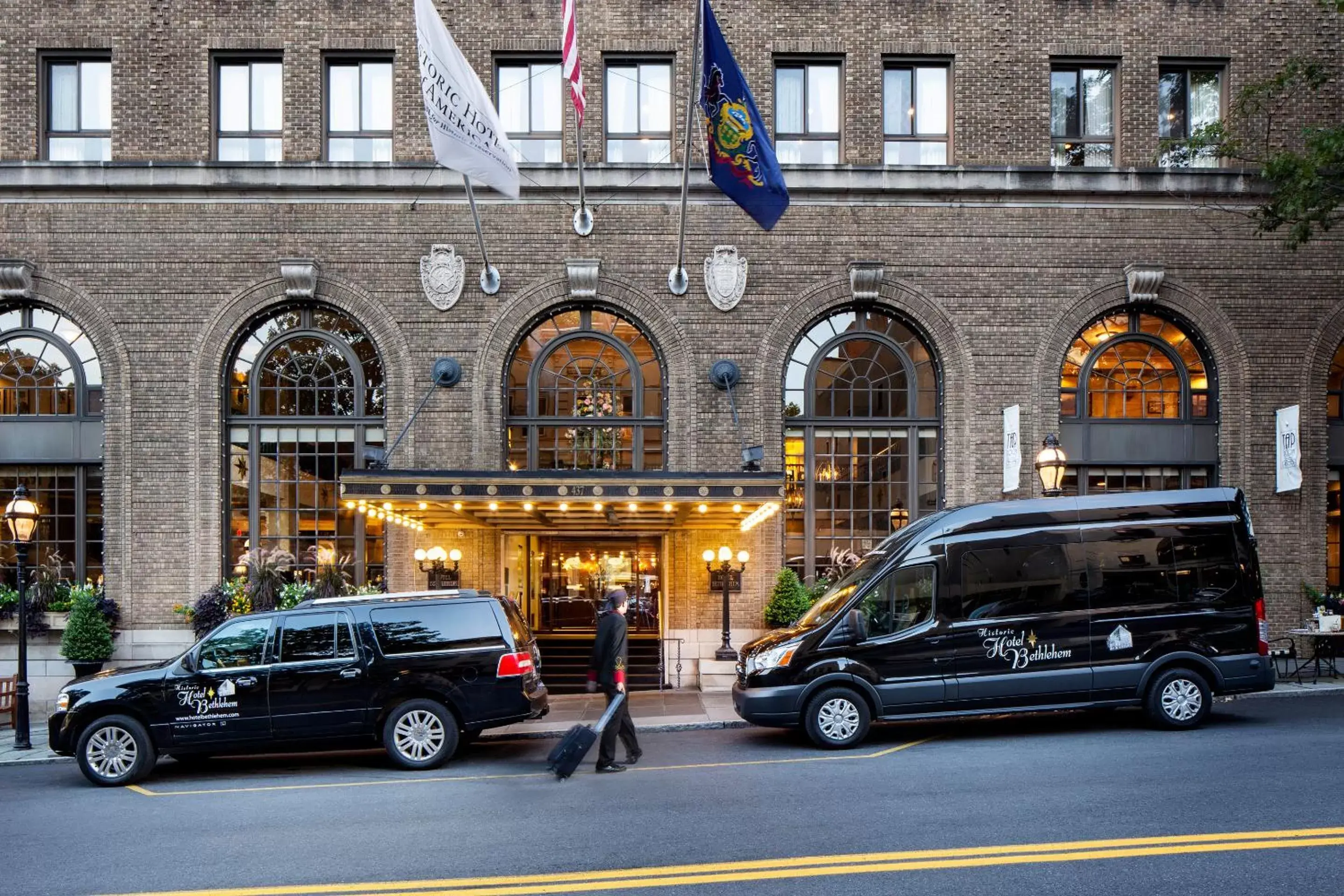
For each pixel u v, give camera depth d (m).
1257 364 15.69
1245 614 10.38
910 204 15.70
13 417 15.45
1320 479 15.63
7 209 15.30
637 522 14.60
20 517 12.20
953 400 15.63
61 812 8.11
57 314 15.59
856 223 15.67
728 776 8.63
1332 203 13.41
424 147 15.58
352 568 15.63
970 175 15.55
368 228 15.45
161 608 15.05
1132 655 10.21
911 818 6.98
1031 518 10.36
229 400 15.57
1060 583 10.27
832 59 16.00
